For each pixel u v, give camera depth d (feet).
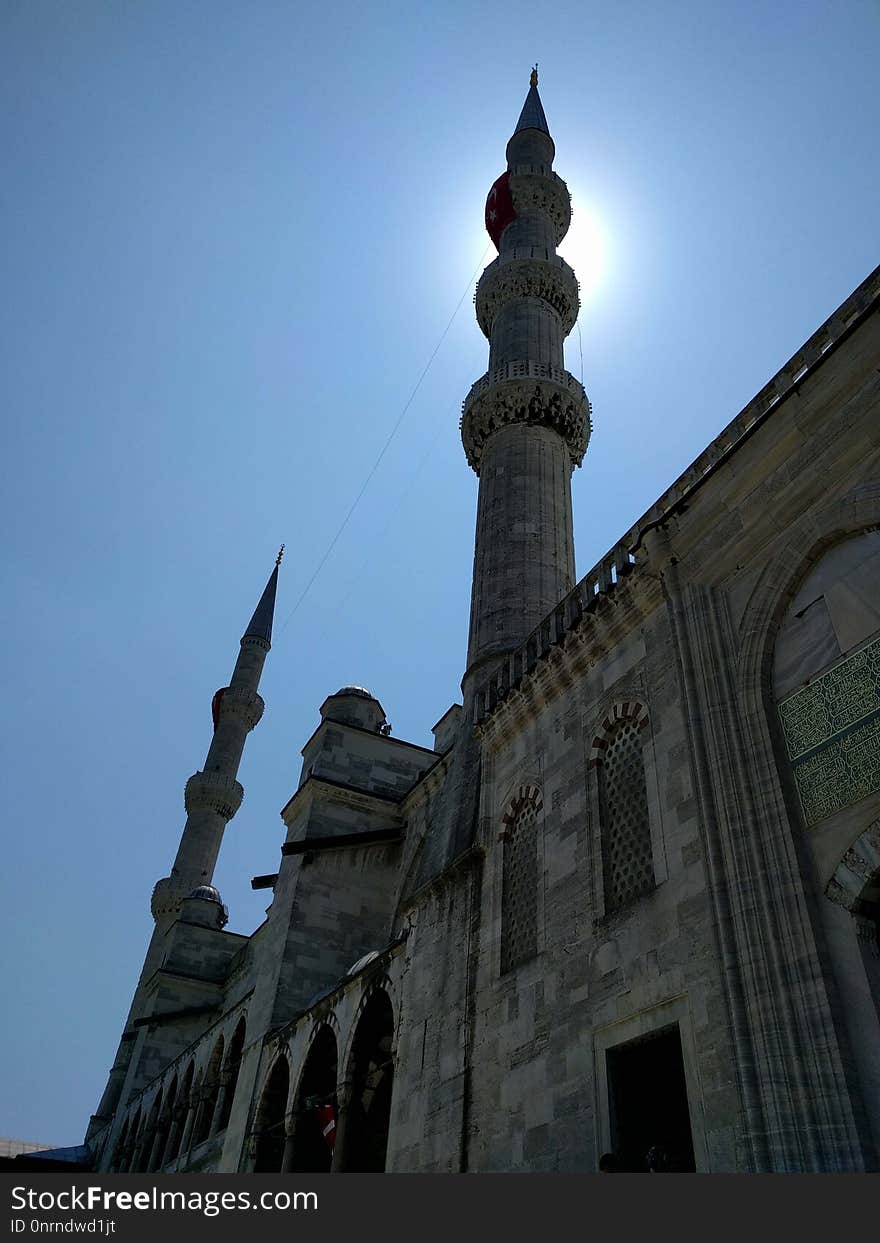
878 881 35.63
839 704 39.40
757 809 41.06
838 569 41.98
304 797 114.01
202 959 177.27
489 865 65.51
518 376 107.24
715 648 46.96
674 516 52.85
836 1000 34.68
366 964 80.33
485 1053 56.29
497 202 136.26
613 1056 45.39
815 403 44.24
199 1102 117.80
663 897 45.21
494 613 89.66
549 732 63.36
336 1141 73.31
